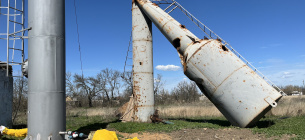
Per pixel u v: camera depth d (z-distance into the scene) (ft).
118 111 63.21
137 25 51.39
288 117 50.88
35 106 29.91
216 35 41.73
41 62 30.25
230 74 38.22
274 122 42.75
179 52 45.42
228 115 39.81
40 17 30.91
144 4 50.42
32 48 30.81
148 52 50.98
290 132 31.53
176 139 32.73
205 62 39.68
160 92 191.31
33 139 29.66
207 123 44.11
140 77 49.98
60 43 31.60
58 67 31.01
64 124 31.32
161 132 36.91
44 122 29.60
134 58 51.11
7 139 34.76
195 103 134.31
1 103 41.29
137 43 50.93
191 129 37.55
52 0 31.55
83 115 81.76
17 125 51.31
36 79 30.12
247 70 38.34
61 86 31.17
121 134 37.86
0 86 41.32
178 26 45.60
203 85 40.57
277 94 36.45
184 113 69.72
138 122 47.85
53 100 30.17
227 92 38.24
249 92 37.14
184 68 42.34
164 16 47.62
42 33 30.66
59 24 31.73
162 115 64.75
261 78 38.09
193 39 42.29
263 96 36.50
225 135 32.91
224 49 40.37
